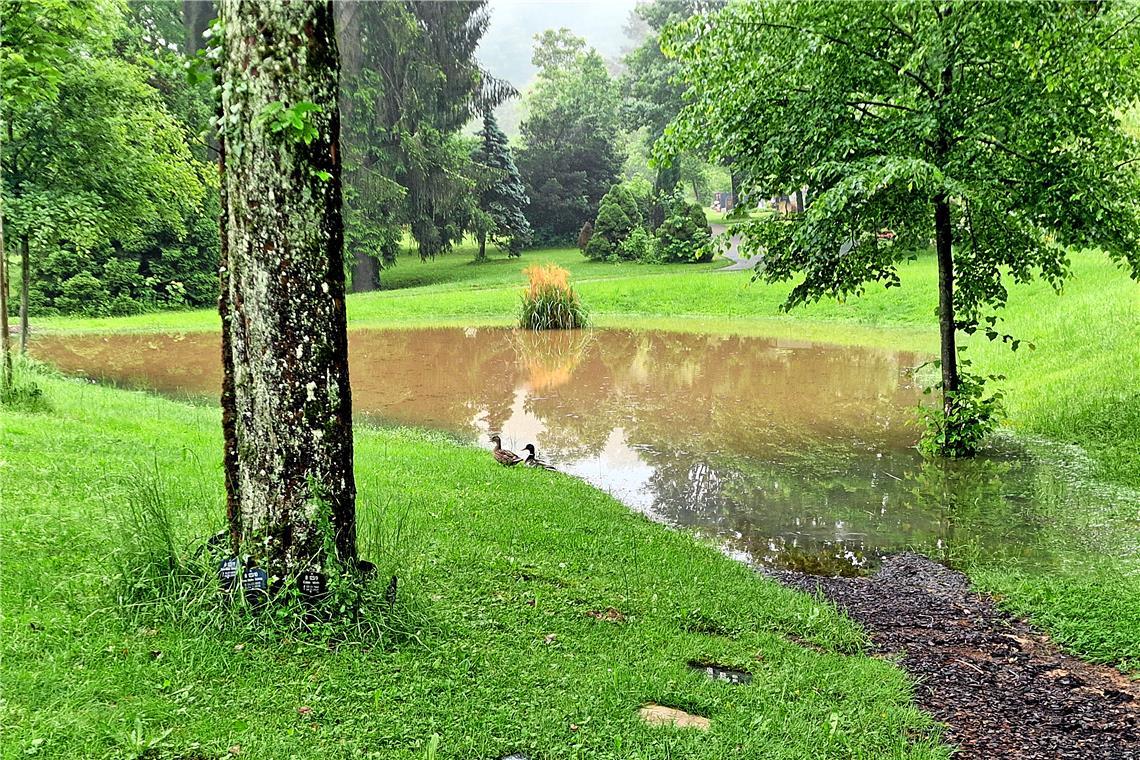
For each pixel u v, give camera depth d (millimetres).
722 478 9117
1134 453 9242
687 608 5203
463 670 3701
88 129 11578
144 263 32688
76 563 4105
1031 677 4711
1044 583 6109
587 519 7035
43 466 5938
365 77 36188
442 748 3094
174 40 25391
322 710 3207
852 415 12547
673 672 4117
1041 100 8258
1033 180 8445
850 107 9203
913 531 7438
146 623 3613
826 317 24922
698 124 9789
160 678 3219
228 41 3604
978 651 5094
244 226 3646
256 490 3779
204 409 11289
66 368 15602
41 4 8516
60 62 10211
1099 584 6094
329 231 3791
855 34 8891
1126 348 12680
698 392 14398
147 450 7133
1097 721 4160
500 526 6312
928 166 7605
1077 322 15281
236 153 3619
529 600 4801
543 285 23797
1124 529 7375
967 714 4227
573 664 4023
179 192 14617
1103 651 5020
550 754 3188
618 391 14445
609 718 3521
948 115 8586
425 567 4941
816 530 7484
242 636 3611
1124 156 8820
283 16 3564
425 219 39531
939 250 9578
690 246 42500
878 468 9539
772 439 10969
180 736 2893
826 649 4992
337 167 3816
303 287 3723
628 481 9016
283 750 2910
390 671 3576
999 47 8375
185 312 29281
